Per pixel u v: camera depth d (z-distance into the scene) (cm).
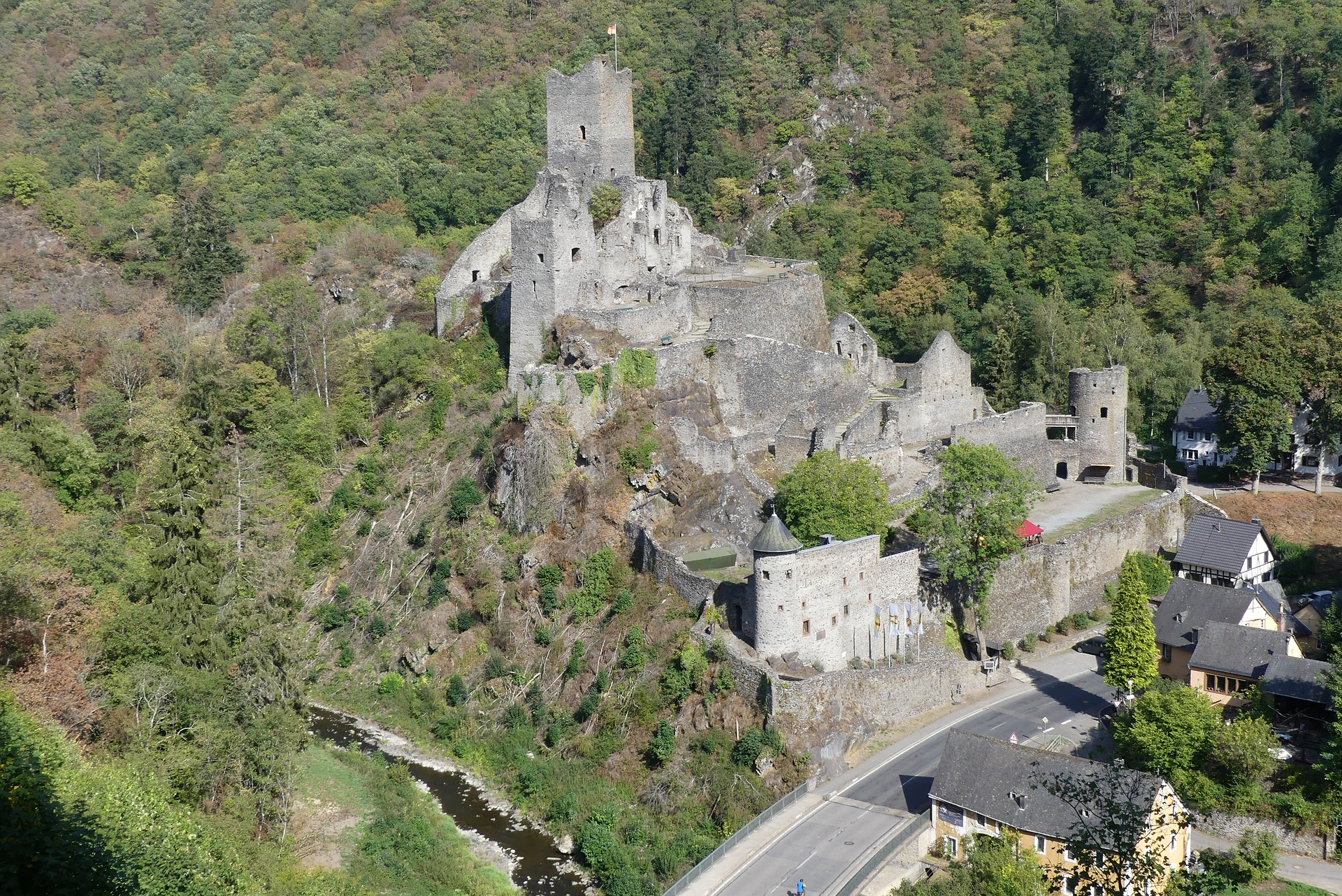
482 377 13512
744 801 9031
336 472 13375
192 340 15350
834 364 12825
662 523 11262
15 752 6581
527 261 12594
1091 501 12500
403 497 12744
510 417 12325
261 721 8688
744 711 9494
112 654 9100
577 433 11819
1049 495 12800
